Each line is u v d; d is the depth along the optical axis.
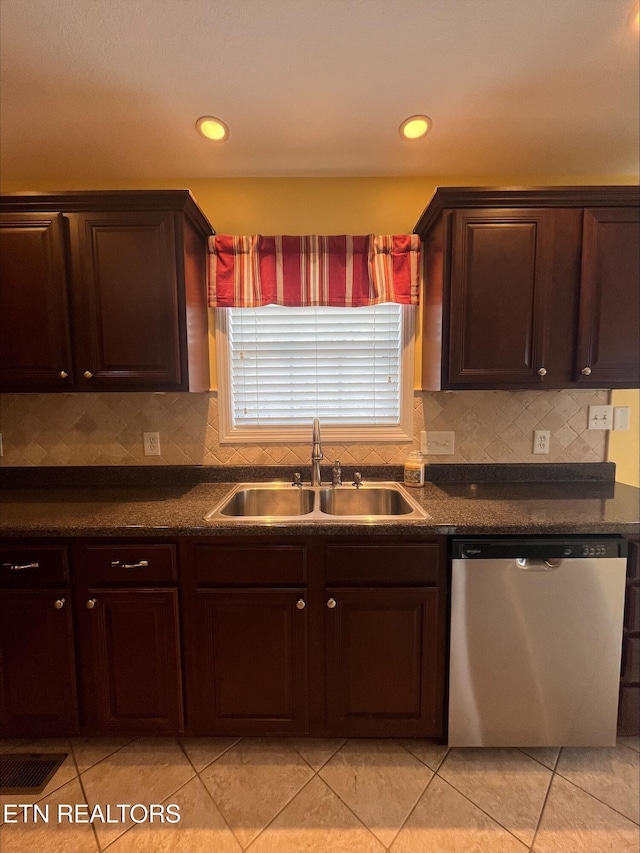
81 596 1.47
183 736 1.54
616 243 1.61
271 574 1.46
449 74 1.48
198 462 2.02
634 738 1.62
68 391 1.67
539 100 1.59
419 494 1.79
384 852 1.22
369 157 1.83
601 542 1.42
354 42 1.37
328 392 2.03
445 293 1.64
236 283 1.89
